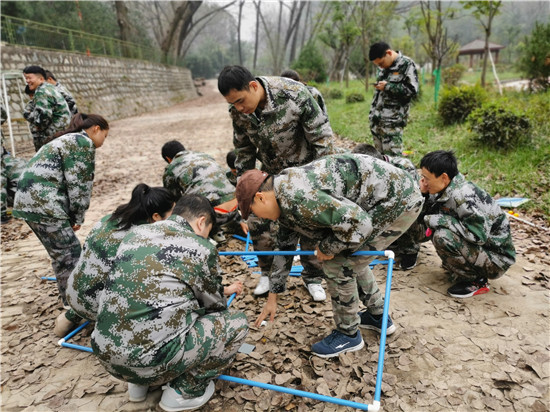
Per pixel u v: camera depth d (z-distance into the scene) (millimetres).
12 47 13164
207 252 2215
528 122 6078
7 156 5887
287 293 3471
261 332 2961
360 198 2172
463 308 3043
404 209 2289
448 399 2270
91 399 2441
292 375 2516
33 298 3602
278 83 2604
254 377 2523
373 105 5523
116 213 2576
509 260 3084
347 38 20828
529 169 5375
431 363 2535
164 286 2041
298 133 2791
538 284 3268
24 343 2996
